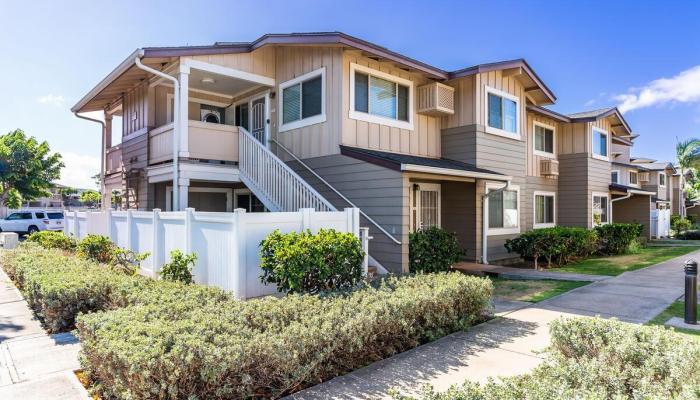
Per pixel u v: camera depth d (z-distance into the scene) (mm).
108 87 11828
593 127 16484
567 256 12516
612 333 3623
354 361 4074
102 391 3434
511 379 2863
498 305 6805
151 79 11117
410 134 10961
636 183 26797
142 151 11609
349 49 9305
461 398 2531
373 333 4195
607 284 8688
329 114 9539
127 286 5223
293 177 8461
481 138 11445
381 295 4902
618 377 2961
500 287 8555
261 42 10008
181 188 9414
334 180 9430
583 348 3621
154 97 11398
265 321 3949
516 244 11719
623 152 26312
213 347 3088
